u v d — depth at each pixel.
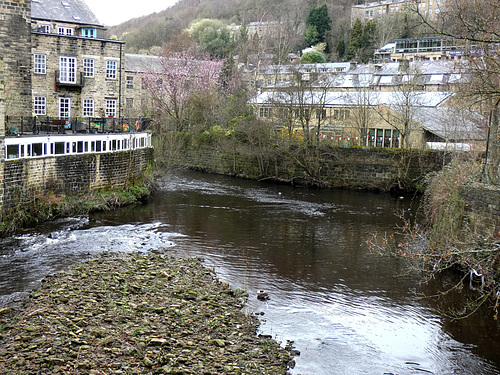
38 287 17.17
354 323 16.05
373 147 44.47
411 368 13.44
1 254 20.73
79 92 41.97
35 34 39.38
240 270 20.69
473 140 32.59
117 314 14.96
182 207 33.22
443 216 22.61
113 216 29.19
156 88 57.19
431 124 45.78
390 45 88.12
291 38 95.56
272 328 15.35
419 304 17.67
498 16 16.66
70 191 29.17
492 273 18.02
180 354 12.89
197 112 56.19
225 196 38.50
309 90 50.34
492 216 19.64
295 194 41.06
